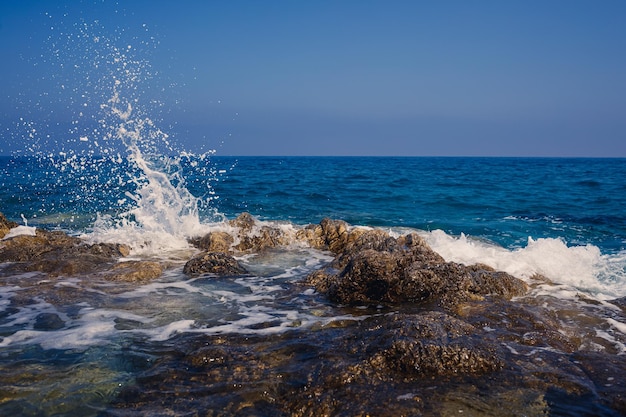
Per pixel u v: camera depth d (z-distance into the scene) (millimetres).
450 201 23125
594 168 63562
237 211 18922
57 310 7270
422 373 5094
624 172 51438
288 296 8289
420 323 5859
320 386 4852
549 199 24156
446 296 7758
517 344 6086
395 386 4852
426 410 4434
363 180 36000
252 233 12664
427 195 25516
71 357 5602
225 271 9734
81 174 31062
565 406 4598
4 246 10758
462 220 17641
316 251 12219
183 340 6137
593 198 24578
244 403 4613
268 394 4770
